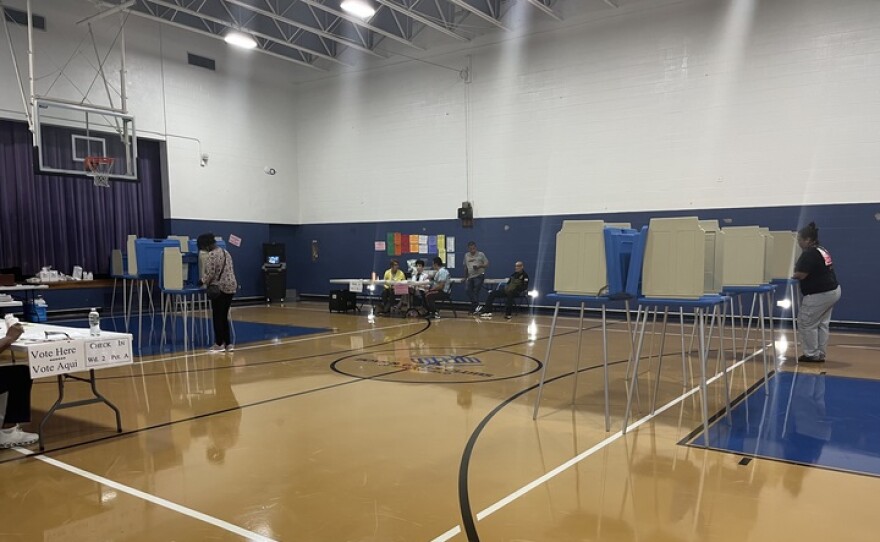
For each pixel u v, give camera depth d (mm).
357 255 13336
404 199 12477
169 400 4922
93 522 2703
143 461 3496
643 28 9641
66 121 10273
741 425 4023
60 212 10500
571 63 10328
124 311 10938
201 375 5867
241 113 13016
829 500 2814
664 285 3732
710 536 2479
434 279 10617
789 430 3906
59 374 3717
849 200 8242
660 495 2900
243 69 13023
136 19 11195
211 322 9977
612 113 9992
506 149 11102
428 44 11867
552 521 2633
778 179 8719
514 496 2910
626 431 3916
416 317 10531
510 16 10844
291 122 14062
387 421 4238
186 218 12047
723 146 9094
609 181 10086
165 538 2539
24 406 3707
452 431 3980
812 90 8422
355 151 13203
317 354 6938
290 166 14070
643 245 3787
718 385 5184
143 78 11344
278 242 14102
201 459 3516
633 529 2549
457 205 11742
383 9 11344
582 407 4535
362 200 13164
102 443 3838
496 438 3822
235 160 12914
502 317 10430
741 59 8891
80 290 10758
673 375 5602
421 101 12109
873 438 3732
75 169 10406
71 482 3188
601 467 3289
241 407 4672
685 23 9281
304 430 4059
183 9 9836
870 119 8055
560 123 10508
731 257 5406
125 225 11406
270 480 3174
